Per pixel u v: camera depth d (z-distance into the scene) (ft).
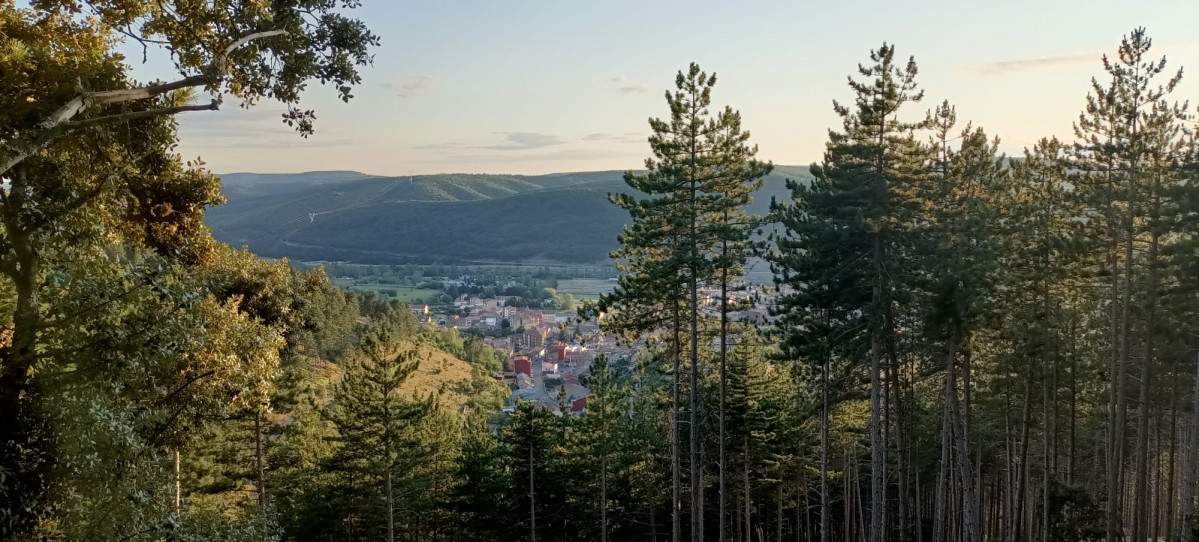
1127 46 75.72
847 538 118.83
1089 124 79.20
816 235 75.05
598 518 115.55
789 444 108.17
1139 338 86.48
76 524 28.91
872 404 73.56
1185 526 67.10
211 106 31.09
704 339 88.07
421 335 360.89
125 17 36.09
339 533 90.43
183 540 34.24
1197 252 71.51
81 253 33.55
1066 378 96.78
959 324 69.21
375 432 84.07
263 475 82.84
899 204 73.26
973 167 85.56
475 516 108.47
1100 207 79.36
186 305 35.35
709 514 124.77
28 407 28.99
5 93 30.40
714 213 81.87
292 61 35.01
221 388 44.62
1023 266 85.66
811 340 76.13
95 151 36.83
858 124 75.05
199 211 47.47
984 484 128.36
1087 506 86.94
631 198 81.66
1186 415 98.53
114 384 31.42
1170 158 76.13
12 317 33.47
